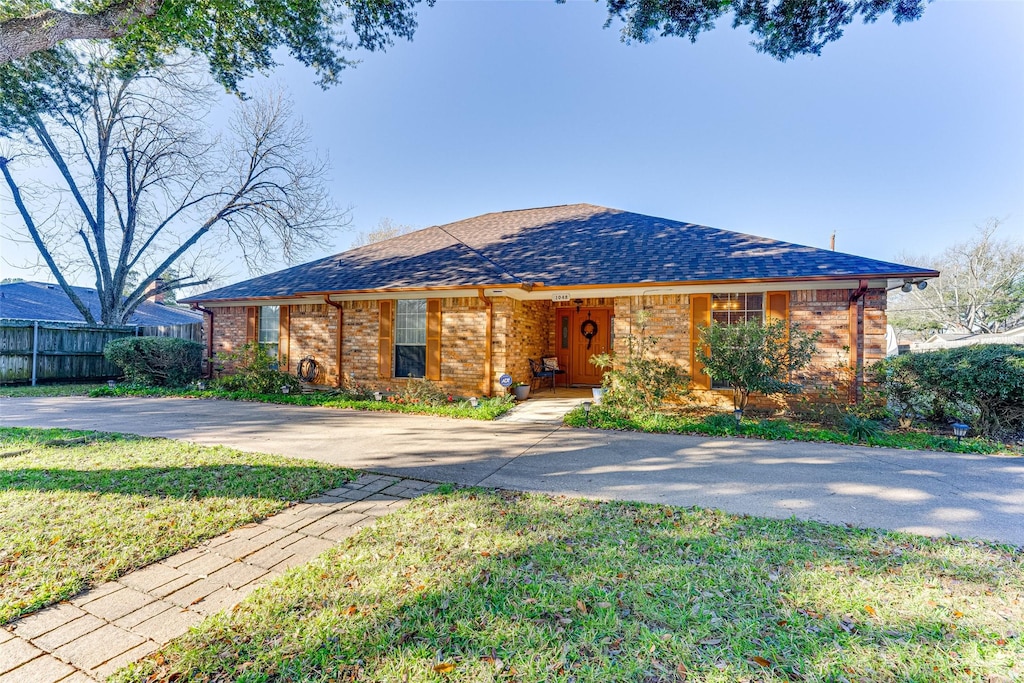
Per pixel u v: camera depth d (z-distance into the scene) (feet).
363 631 7.94
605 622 8.29
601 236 41.96
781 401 30.94
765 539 11.88
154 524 12.23
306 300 43.04
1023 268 99.55
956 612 8.70
